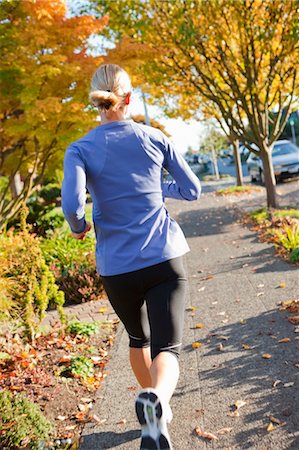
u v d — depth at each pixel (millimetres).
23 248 5133
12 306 5125
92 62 9938
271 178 13367
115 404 3703
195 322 5395
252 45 11867
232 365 4082
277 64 12672
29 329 5137
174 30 12055
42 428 3303
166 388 2168
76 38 9883
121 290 2502
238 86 12789
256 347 4391
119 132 2529
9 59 9469
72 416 3629
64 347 5023
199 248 9812
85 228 2557
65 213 2393
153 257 2438
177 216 15539
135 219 2477
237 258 8391
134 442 3154
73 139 10758
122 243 2463
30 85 9586
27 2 9234
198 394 3658
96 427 3395
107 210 2488
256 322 5062
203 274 7656
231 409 3363
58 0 9508
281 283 6426
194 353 4488
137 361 2871
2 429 3238
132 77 10688
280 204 14570
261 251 8625
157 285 2471
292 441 2893
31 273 5117
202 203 18156
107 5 12266
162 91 14531
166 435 2043
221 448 2938
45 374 4297
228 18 12055
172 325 2387
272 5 11195
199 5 11609
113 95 2545
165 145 2602
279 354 4156
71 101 10133
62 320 5492
